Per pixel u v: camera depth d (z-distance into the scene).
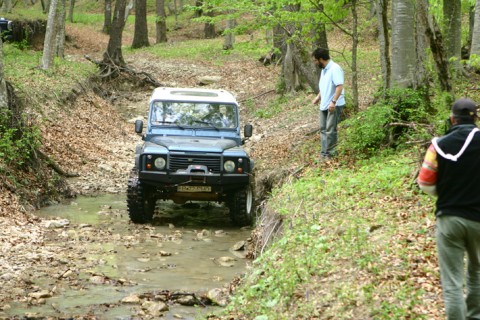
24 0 65.50
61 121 19.75
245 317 6.43
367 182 9.47
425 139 9.63
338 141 12.76
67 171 16.19
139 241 10.62
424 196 8.17
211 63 36.91
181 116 12.71
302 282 6.52
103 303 7.51
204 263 9.44
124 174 17.23
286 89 25.66
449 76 9.99
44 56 26.22
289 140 17.25
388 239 6.99
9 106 14.56
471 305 4.93
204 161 11.66
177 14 61.62
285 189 10.61
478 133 4.71
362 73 25.86
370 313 5.53
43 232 10.91
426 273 6.05
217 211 13.45
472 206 4.60
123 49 45.78
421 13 9.78
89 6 71.38
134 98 29.69
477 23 17.28
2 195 12.30
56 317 6.95
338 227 7.65
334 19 15.09
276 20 15.52
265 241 9.16
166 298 7.77
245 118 24.80
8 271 8.52
